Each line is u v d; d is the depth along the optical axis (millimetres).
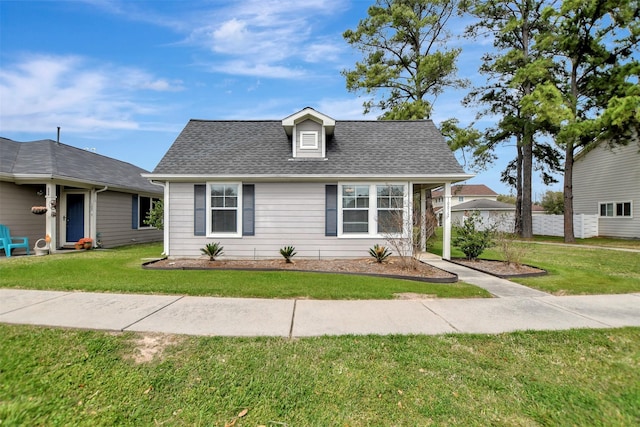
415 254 8180
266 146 11000
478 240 9820
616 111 13523
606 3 14922
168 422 2436
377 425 2420
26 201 11008
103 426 2379
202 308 4707
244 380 2920
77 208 12430
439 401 2684
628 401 2699
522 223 20016
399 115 17625
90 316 4238
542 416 2521
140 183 15641
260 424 2424
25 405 2559
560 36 16750
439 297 5535
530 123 18531
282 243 9961
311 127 10508
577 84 17938
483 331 3977
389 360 3270
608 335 3885
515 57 17797
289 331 3885
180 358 3232
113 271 7375
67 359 3180
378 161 10391
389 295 5555
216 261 9266
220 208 9898
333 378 2967
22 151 12039
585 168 20781
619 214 18438
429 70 16531
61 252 11055
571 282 6793
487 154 21438
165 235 9844
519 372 3117
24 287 5723
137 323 4016
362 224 10008
